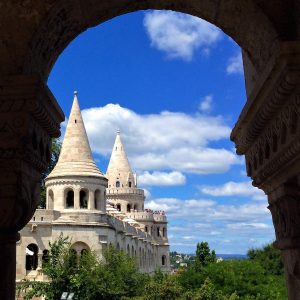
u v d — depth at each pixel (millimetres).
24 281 38219
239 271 37938
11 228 5207
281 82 4566
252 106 5473
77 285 35156
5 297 5117
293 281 5480
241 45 6422
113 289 36312
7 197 5031
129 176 93125
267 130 5441
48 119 5602
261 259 49469
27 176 5352
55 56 6258
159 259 95438
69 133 53531
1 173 5059
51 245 39438
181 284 37812
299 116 4523
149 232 89812
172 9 6336
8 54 5262
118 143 95812
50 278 37438
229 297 33750
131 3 6062
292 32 5332
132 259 42594
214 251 43969
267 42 5621
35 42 5410
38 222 45906
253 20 5637
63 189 50656
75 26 6051
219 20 6230
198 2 6004
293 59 4383
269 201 6215
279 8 5387
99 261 40938
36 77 5078
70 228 47562
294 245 5254
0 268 5141
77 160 52219
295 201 5363
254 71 6352
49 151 6082
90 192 50969
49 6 5258
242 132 6371
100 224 49406
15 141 5070
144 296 34188
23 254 44469
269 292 35875
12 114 5090
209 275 37781
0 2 5289
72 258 36969
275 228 5969
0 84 5086
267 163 5523
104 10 6020
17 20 5285
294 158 4871
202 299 32750
